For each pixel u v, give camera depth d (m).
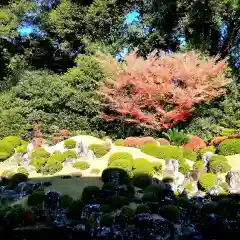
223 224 5.62
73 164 7.77
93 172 7.48
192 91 10.32
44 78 11.52
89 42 14.98
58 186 6.85
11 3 15.55
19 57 15.84
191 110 10.46
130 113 10.41
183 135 9.48
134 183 6.88
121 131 10.82
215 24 13.10
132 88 10.68
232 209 5.87
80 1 15.39
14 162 7.99
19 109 10.62
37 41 16.02
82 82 11.31
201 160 8.27
